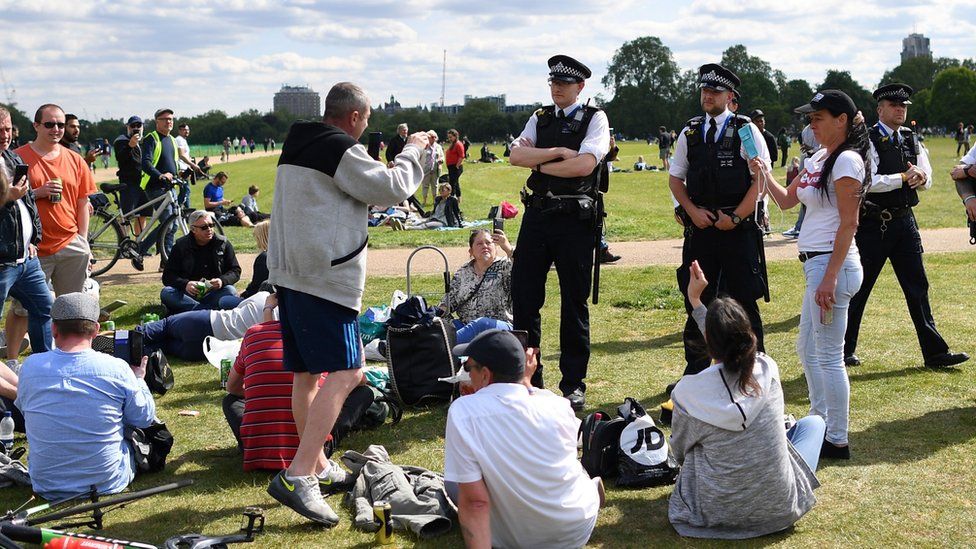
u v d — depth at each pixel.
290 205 4.54
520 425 3.90
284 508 4.79
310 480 4.55
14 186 6.34
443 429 6.06
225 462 5.53
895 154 7.07
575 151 6.17
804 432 4.89
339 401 4.62
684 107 142.12
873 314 9.34
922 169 7.17
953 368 7.25
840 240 5.09
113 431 4.95
